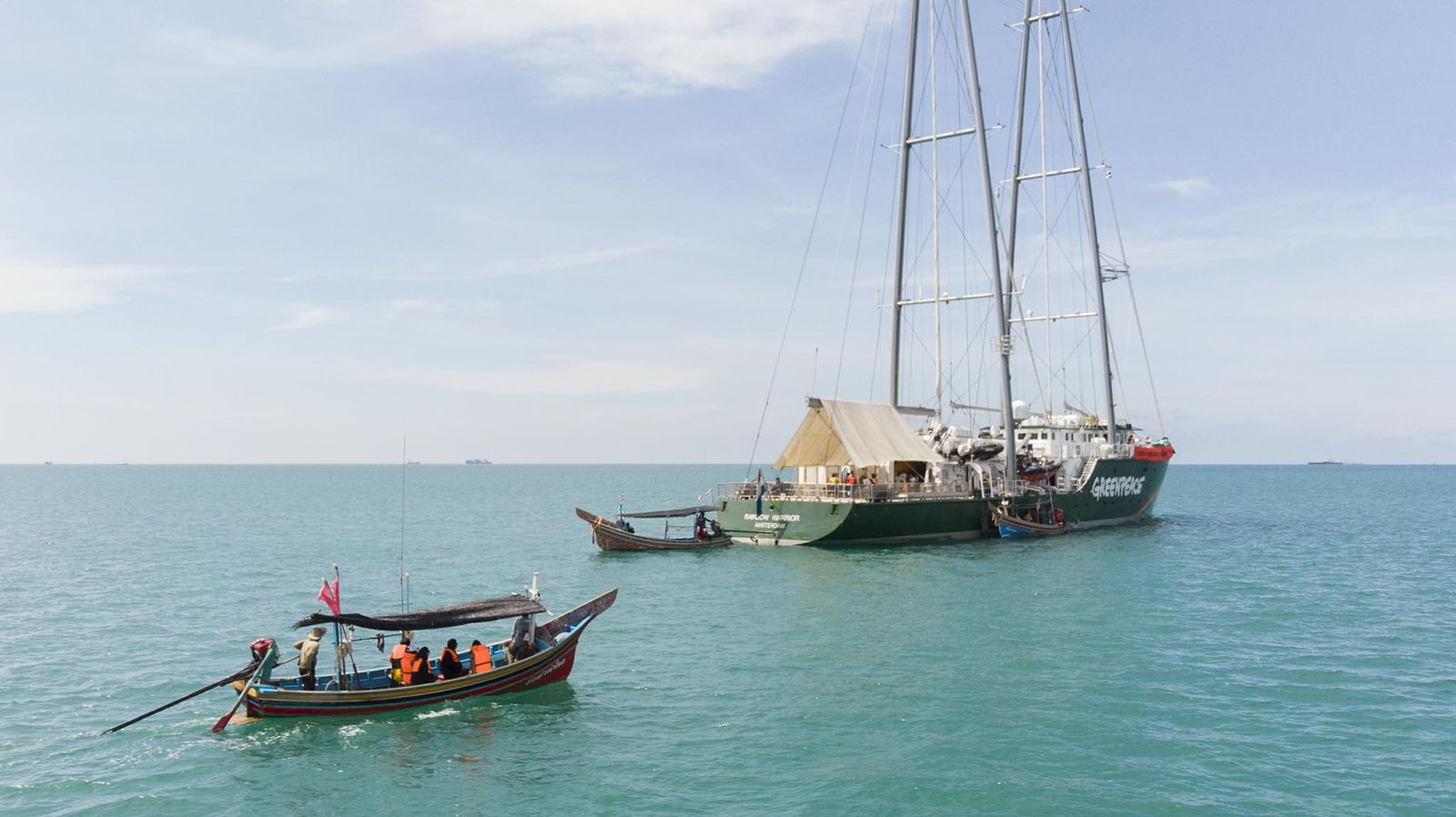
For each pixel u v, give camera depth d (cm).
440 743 2281
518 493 19100
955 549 6041
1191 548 6431
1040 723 2394
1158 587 4581
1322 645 3297
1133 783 1995
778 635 3478
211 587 5000
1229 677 2848
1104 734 2309
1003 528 6506
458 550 6956
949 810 1862
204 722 2472
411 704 2539
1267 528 8481
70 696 2750
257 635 3666
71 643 3494
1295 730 2345
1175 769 2078
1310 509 12012
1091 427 8269
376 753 2217
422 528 9288
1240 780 2012
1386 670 2942
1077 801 1905
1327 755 2161
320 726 2412
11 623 3894
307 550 7019
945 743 2244
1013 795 1931
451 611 2731
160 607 4325
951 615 3841
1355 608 4059
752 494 6631
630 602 4238
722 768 2102
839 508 5894
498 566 5841
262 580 5266
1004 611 3916
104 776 2097
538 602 2884
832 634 3484
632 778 2047
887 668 2972
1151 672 2903
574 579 5144
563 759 2170
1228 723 2392
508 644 2886
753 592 4484
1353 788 1964
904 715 2467
